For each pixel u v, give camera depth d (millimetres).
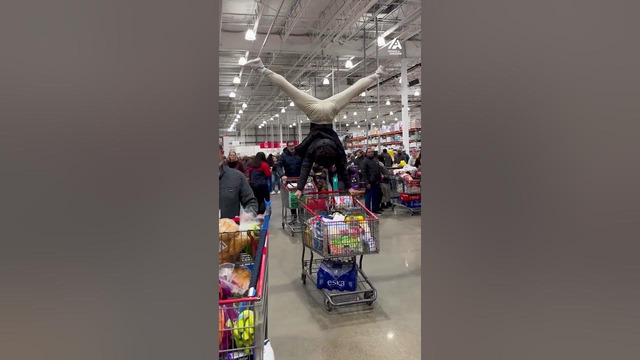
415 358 2492
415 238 5613
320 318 3088
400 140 15023
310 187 6352
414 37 10695
